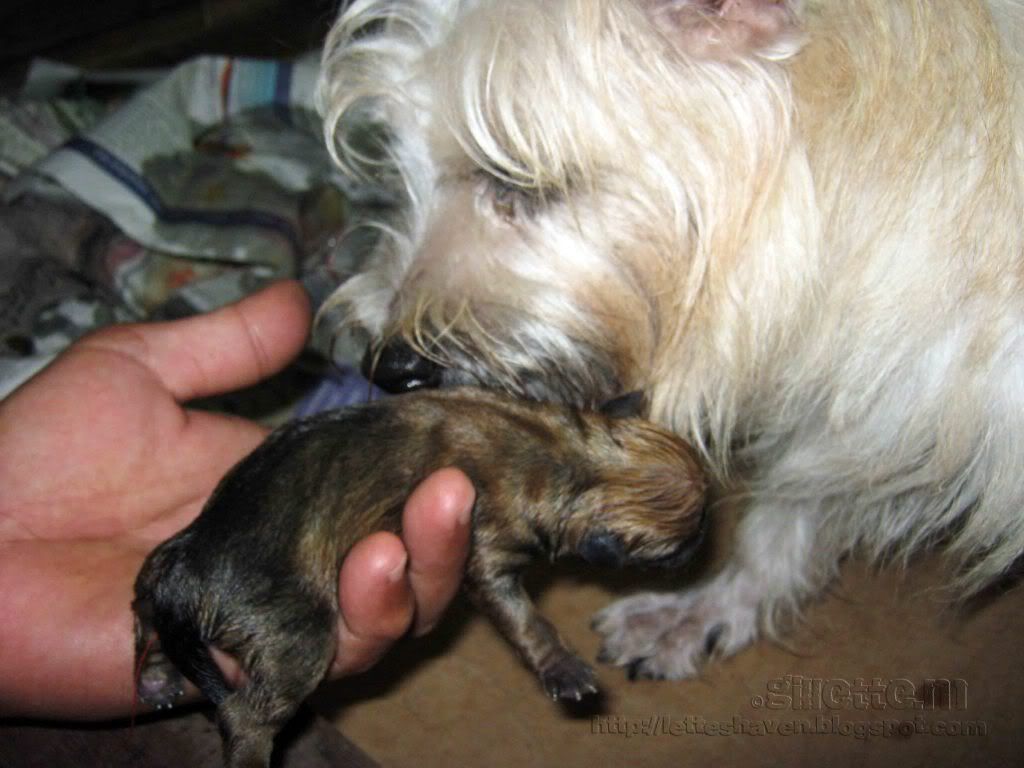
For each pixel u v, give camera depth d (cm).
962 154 25
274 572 23
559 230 29
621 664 36
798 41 26
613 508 26
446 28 30
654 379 31
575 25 27
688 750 34
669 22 27
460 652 37
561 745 34
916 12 26
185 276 45
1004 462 29
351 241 44
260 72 51
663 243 29
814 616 38
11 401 29
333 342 36
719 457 35
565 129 27
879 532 34
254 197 47
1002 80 25
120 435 29
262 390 43
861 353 28
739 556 36
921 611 38
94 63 66
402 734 35
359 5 32
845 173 27
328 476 24
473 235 30
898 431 29
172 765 23
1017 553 30
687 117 27
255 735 23
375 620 24
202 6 66
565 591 39
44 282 45
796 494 33
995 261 26
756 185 28
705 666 37
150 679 25
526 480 26
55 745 24
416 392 27
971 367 27
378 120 33
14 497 28
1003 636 37
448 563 24
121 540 29
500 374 30
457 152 30
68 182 46
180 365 31
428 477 24
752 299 29
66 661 25
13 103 53
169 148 49
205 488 31
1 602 26
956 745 34
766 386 31
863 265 27
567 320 29
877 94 26
